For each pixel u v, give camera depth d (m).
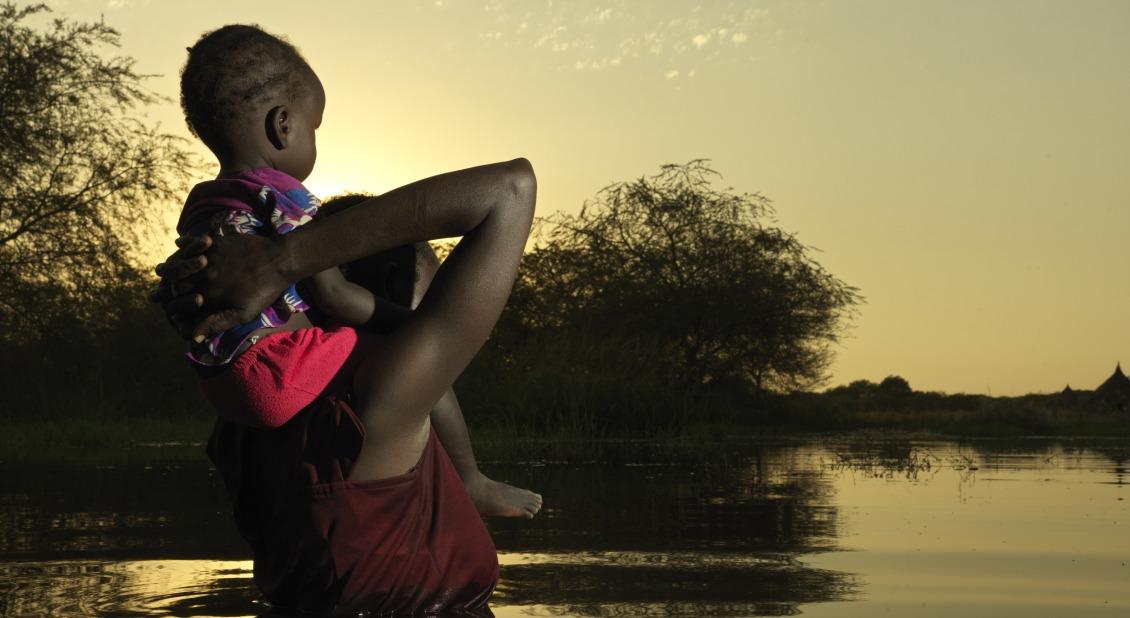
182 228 1.78
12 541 2.65
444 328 1.66
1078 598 1.76
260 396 1.61
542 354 12.48
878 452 8.87
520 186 1.73
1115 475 5.90
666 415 11.49
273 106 1.83
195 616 1.59
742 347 22.97
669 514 3.40
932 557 2.30
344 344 1.68
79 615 1.61
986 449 9.84
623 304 21.86
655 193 23.30
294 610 1.66
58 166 17.42
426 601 1.65
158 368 18.55
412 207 1.66
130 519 3.30
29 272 17.17
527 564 2.17
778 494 4.35
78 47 17.59
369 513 1.62
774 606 1.66
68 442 10.52
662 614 1.57
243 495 1.73
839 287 23.58
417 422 1.67
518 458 7.36
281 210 1.70
